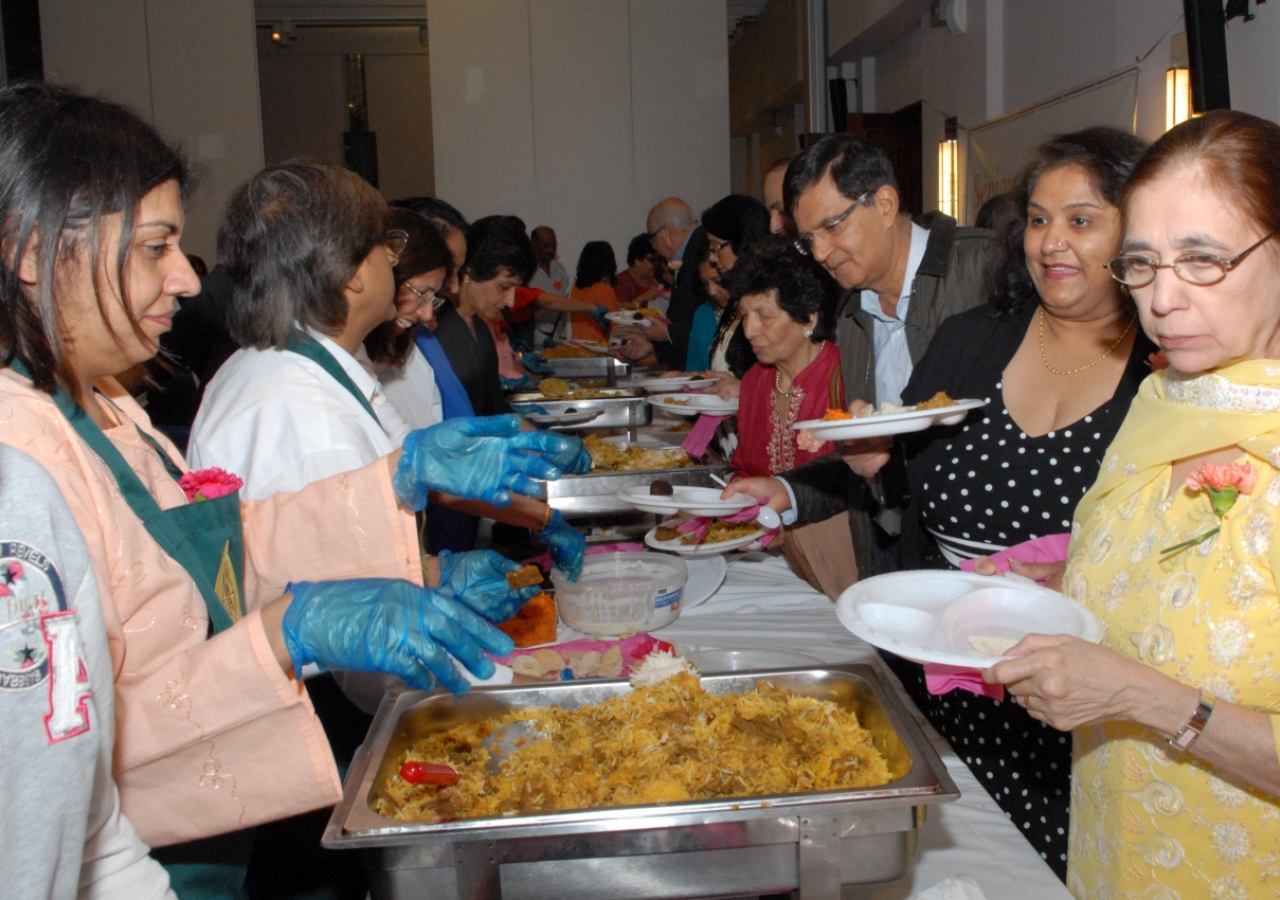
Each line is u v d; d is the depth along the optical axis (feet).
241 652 2.57
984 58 18.90
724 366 11.76
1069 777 4.50
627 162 27.20
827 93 28.68
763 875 2.86
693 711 3.72
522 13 26.45
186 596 2.78
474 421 3.42
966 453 4.79
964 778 3.81
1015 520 4.65
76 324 2.45
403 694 3.78
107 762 2.00
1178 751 3.02
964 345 5.02
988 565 4.09
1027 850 3.32
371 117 37.29
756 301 7.40
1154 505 3.26
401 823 2.82
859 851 2.86
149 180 2.43
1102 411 4.42
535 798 3.15
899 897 3.05
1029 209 4.35
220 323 8.88
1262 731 2.66
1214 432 2.89
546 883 2.83
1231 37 10.71
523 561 8.23
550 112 26.81
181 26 24.67
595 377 16.19
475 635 2.68
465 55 26.40
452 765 3.53
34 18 23.95
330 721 4.87
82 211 2.30
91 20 24.29
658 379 12.14
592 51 26.73
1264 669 2.81
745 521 6.18
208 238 25.23
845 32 25.57
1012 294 4.84
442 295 8.24
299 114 37.01
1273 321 2.78
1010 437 4.67
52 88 2.44
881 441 5.46
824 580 6.70
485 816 2.87
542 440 3.30
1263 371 2.79
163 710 2.57
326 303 4.47
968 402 4.49
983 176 18.40
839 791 2.87
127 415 3.44
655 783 3.17
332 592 2.69
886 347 6.79
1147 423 3.28
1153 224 2.76
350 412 4.43
